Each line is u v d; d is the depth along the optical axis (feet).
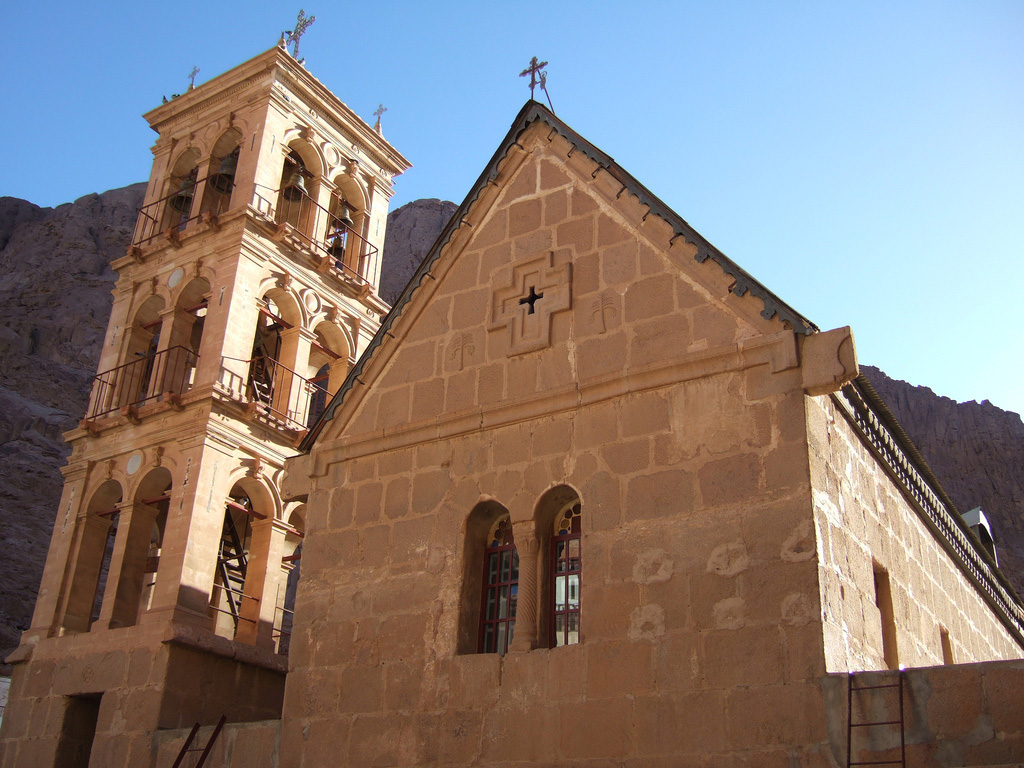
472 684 45.24
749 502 41.96
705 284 47.26
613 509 45.14
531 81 57.21
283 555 79.30
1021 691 33.68
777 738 37.40
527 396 49.90
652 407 46.16
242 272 81.25
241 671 68.28
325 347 89.86
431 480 51.47
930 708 35.09
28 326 285.23
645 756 39.75
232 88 92.43
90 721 68.69
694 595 41.55
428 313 55.88
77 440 81.05
